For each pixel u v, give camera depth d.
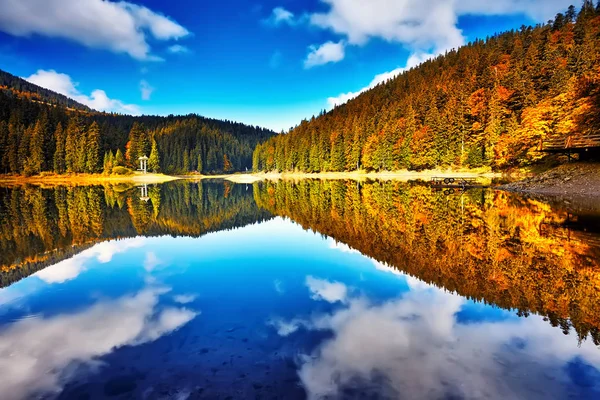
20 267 8.80
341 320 5.21
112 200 31.73
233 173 142.38
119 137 98.62
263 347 4.32
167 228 15.89
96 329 4.93
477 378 3.62
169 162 120.06
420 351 4.22
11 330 4.94
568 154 28.92
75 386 3.52
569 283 6.98
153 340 4.57
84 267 8.76
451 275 7.65
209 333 4.75
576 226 13.25
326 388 3.43
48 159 84.06
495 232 12.44
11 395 3.36
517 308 5.71
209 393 3.38
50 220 18.45
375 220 16.45
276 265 8.85
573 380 3.61
